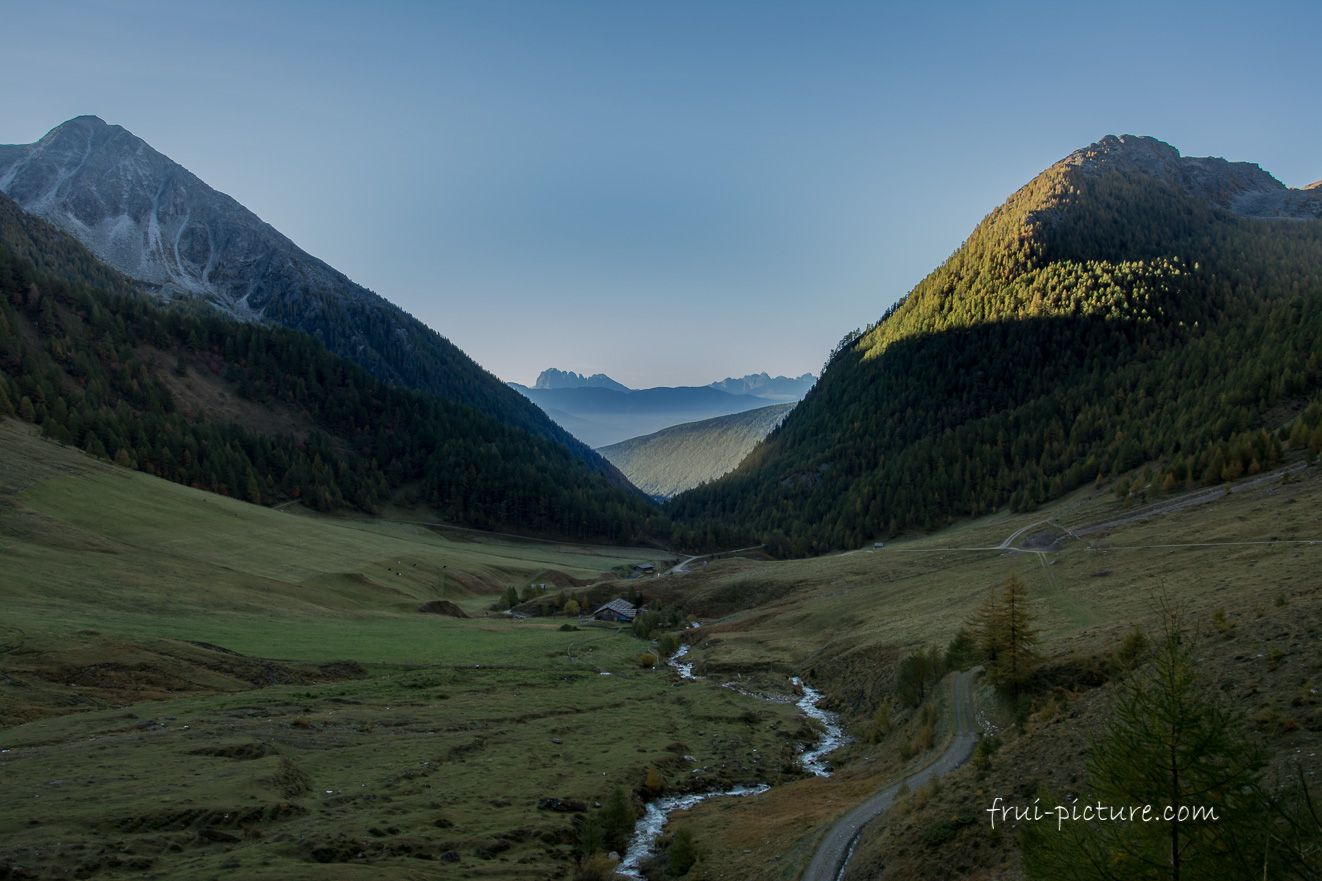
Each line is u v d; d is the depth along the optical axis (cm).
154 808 3469
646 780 5206
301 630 9300
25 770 4003
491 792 4581
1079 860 1703
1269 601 4162
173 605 8806
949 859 2758
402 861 3322
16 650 6022
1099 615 6488
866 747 6056
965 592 9981
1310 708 2636
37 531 9775
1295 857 1455
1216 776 1552
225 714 5712
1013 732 4131
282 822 3656
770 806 4606
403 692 7394
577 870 3628
